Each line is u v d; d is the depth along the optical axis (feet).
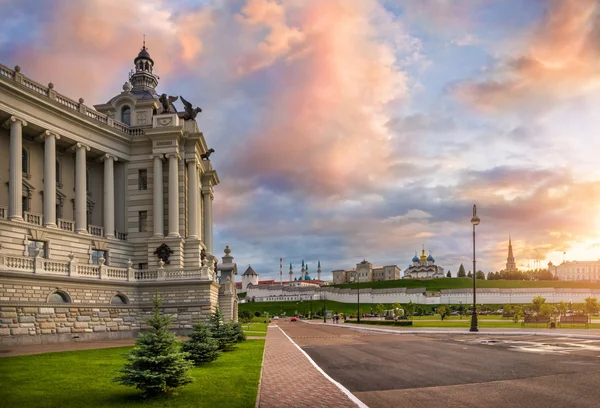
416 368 74.43
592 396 49.73
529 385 56.59
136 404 48.73
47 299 140.77
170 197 199.00
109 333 158.10
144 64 258.98
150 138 203.10
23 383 61.36
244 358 94.48
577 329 164.25
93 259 184.03
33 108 165.99
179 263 193.16
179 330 170.19
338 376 68.54
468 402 48.29
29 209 172.35
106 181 196.13
